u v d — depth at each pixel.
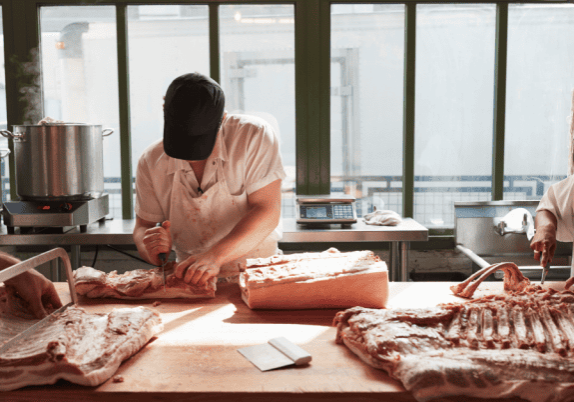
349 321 1.22
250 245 1.69
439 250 3.31
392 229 2.74
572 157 2.62
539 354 1.06
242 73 3.26
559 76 3.26
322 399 0.99
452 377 0.96
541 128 3.32
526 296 1.37
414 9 3.08
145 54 3.23
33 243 2.60
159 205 1.90
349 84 3.27
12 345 1.09
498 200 3.11
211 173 1.78
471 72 3.27
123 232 2.67
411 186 3.27
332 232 2.70
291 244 3.25
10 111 3.13
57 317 1.28
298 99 3.17
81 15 3.16
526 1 3.09
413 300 1.54
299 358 1.10
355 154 3.38
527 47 3.22
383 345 1.08
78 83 3.24
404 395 0.99
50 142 2.52
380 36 3.21
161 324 1.31
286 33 3.21
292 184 3.41
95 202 2.71
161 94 3.28
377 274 1.46
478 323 1.22
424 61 3.25
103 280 1.57
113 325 1.19
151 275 1.61
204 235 1.87
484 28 3.21
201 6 3.14
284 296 1.46
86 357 1.06
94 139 2.67
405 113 3.19
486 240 2.87
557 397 0.95
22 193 2.61
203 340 1.24
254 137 1.77
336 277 1.46
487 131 3.33
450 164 3.38
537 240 1.72
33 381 1.00
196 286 1.57
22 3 3.04
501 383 0.97
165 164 1.80
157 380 1.03
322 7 3.08
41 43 3.13
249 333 1.29
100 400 0.99
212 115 1.51
